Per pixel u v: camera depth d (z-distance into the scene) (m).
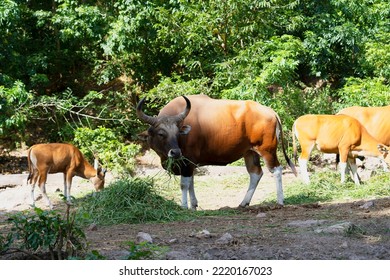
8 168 18.61
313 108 18.95
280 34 20.86
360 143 13.34
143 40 18.88
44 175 12.88
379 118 14.71
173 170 11.00
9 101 16.61
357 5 21.09
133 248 6.49
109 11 19.64
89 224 9.52
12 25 17.55
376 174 14.22
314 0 21.03
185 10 18.92
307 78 22.81
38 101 18.48
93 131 17.70
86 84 22.08
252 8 19.16
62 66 20.89
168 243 7.71
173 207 10.32
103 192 10.32
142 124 19.72
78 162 13.55
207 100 11.24
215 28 19.22
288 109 18.52
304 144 13.73
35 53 19.19
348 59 21.58
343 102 19.50
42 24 18.98
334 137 13.36
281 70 17.59
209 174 16.41
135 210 9.77
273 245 7.46
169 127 10.48
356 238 7.84
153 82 20.78
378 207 10.08
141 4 18.61
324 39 20.28
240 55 18.23
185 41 18.92
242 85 17.55
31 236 6.55
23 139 19.14
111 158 17.14
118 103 20.08
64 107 18.20
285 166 16.92
